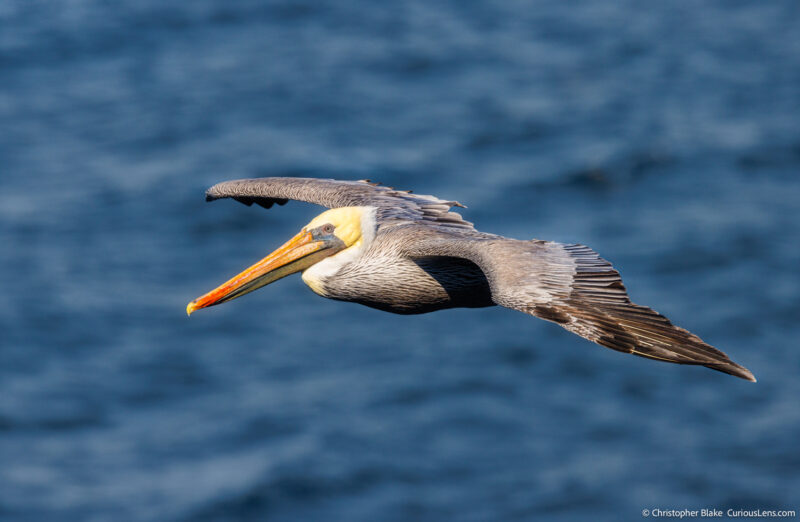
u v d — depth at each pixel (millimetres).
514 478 22125
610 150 37750
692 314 27781
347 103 42500
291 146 38656
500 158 37812
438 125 40562
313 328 27219
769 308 27750
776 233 31578
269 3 53438
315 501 21703
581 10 52969
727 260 30203
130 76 45344
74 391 25000
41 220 33062
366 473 22312
